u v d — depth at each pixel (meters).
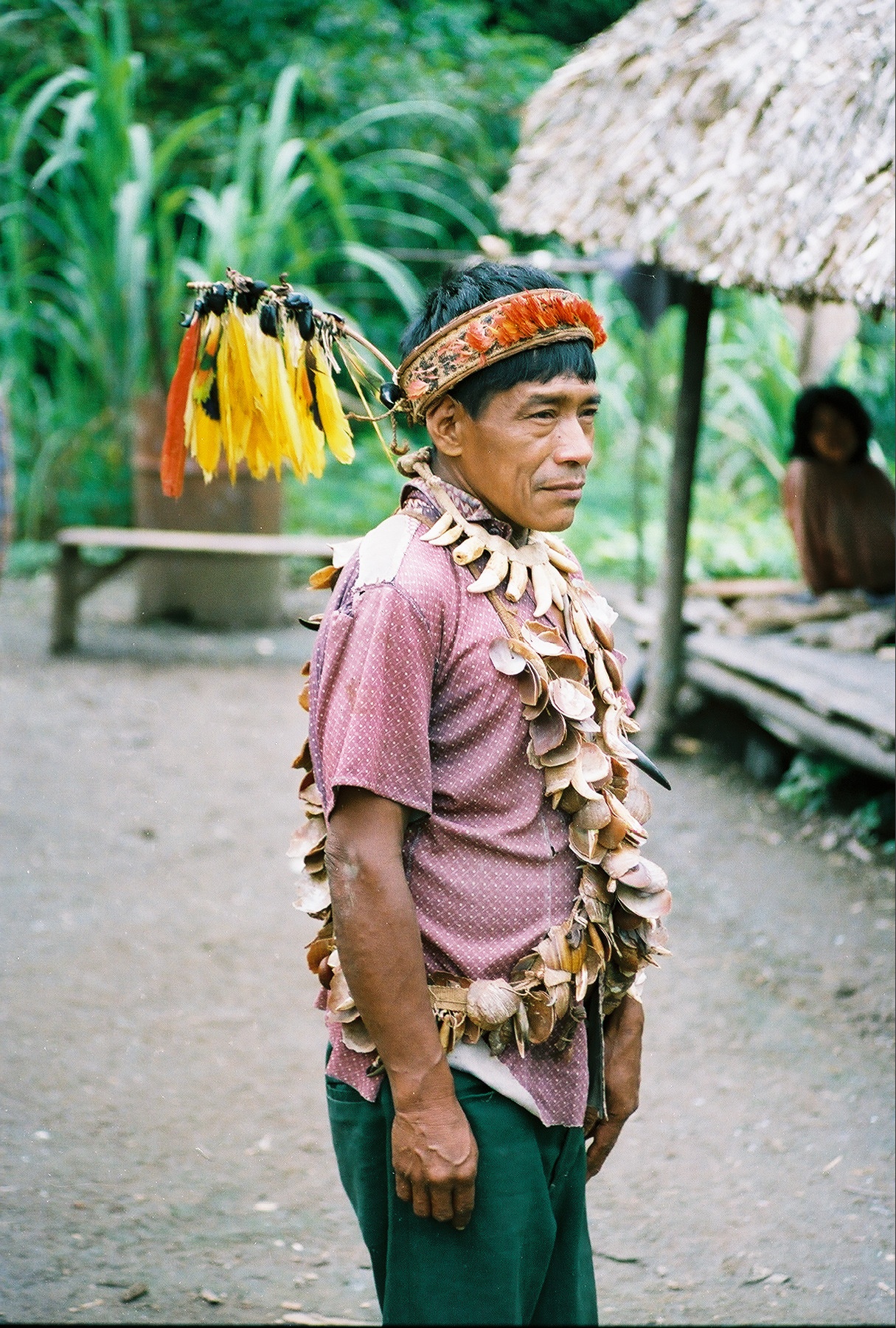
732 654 5.34
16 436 9.22
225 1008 3.61
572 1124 1.64
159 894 4.32
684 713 6.09
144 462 7.84
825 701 4.61
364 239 11.32
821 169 3.82
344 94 11.09
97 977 3.75
